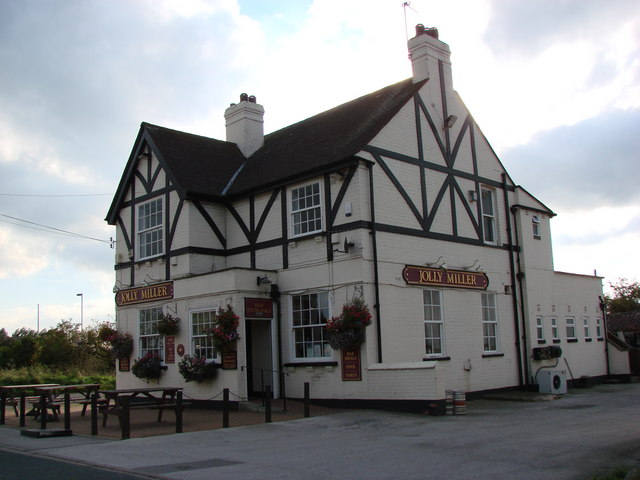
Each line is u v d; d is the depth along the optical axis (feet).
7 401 56.70
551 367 68.08
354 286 50.52
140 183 67.67
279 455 30.91
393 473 26.07
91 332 128.98
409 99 58.18
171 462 29.71
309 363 53.01
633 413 44.60
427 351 54.90
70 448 34.71
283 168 59.52
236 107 73.67
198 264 60.49
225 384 52.70
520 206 68.33
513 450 30.53
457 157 62.44
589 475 25.14
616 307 157.89
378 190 53.01
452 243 59.47
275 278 56.49
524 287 66.90
